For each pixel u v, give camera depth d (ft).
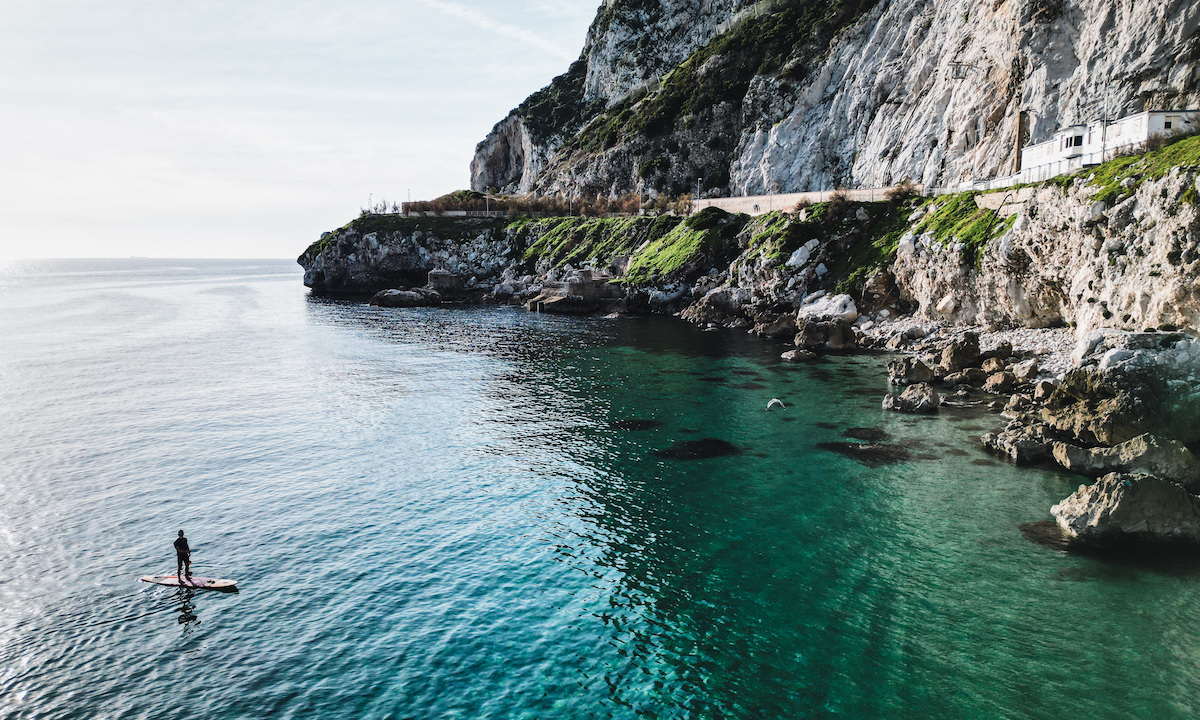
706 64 584.81
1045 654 76.54
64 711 69.87
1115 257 177.37
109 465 141.18
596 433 162.30
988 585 91.40
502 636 82.53
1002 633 80.64
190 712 69.62
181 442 156.66
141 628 84.28
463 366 244.22
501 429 166.40
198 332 341.62
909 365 199.11
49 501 122.52
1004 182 270.46
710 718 68.23
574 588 93.40
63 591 92.89
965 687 71.51
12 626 84.64
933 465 136.87
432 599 90.79
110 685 73.82
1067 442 140.36
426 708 70.18
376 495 125.90
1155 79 231.50
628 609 88.12
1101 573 93.50
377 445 154.51
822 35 504.02
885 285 293.43
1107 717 66.69
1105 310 180.24
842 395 192.65
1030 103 282.97
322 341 306.14
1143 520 102.12
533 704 70.74
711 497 123.85
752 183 494.18
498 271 532.32
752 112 520.01
